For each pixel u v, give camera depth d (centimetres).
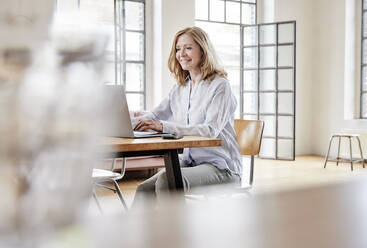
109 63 22
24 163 19
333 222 17
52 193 19
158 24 680
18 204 18
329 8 784
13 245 15
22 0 19
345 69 765
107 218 16
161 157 550
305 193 22
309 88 809
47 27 19
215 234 15
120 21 662
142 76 693
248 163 714
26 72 19
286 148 745
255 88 766
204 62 240
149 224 16
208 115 231
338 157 704
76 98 20
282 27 730
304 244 14
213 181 225
